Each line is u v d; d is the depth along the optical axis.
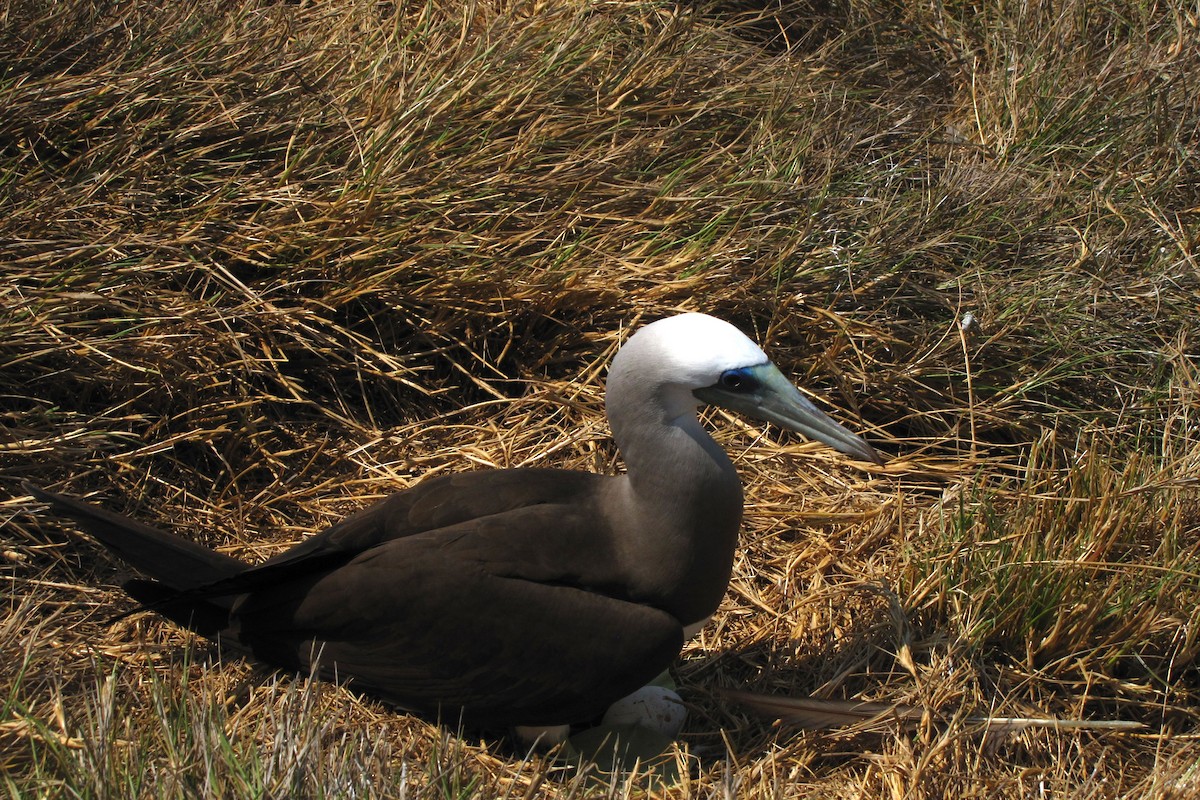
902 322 11.18
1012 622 8.64
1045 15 15.01
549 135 11.99
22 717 7.12
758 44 15.02
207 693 7.52
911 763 7.67
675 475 7.50
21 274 9.58
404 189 10.79
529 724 7.86
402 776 6.72
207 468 9.68
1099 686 8.58
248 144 11.25
